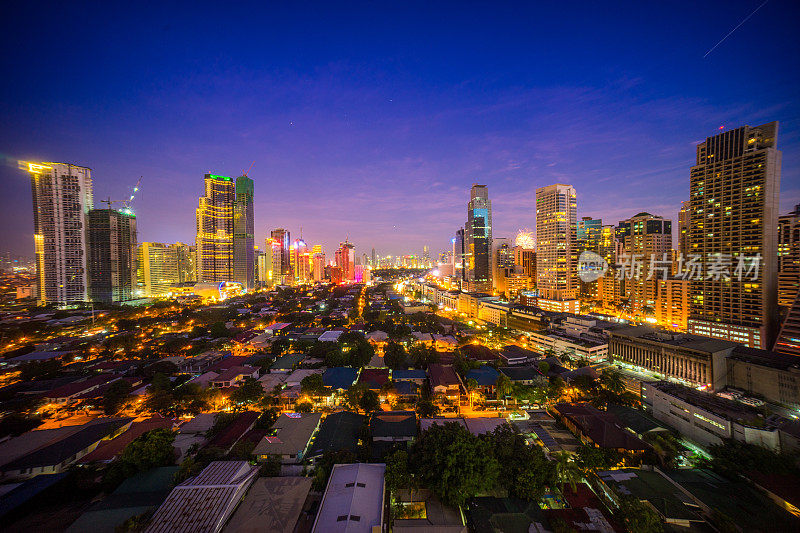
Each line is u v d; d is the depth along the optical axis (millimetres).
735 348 129000
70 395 118000
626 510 60812
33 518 62812
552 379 129500
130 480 71000
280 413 110500
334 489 66938
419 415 108062
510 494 69562
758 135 170375
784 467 71688
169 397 111875
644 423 99438
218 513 59219
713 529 59812
